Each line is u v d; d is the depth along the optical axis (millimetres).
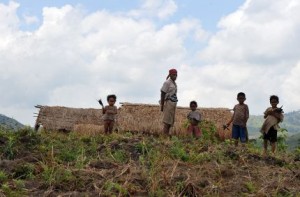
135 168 6578
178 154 7516
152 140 8727
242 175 6691
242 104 11266
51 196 5402
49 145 7715
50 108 18516
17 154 7090
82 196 5410
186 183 5836
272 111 9773
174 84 11227
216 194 5684
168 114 11148
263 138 9867
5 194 5336
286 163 7801
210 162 7246
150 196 5539
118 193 5586
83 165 6695
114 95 12594
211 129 12992
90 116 18328
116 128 16109
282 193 5953
